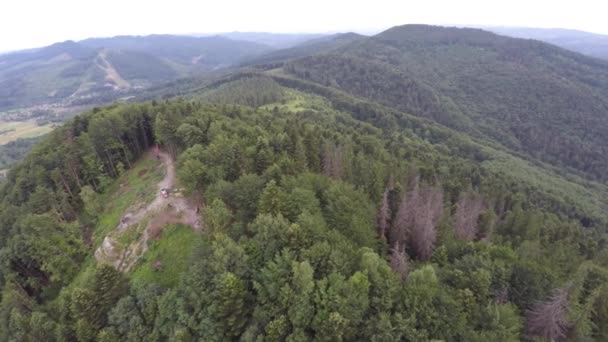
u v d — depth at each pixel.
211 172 71.06
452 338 41.78
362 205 68.19
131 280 59.97
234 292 44.53
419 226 68.06
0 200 91.06
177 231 68.06
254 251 49.91
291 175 72.44
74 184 89.94
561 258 75.38
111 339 47.78
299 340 40.75
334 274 44.44
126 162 100.19
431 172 123.38
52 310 63.00
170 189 80.44
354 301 42.31
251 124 117.31
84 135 92.19
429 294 43.47
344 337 41.78
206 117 103.62
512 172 199.50
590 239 104.75
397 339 39.62
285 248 48.47
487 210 98.88
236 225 56.94
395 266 52.97
